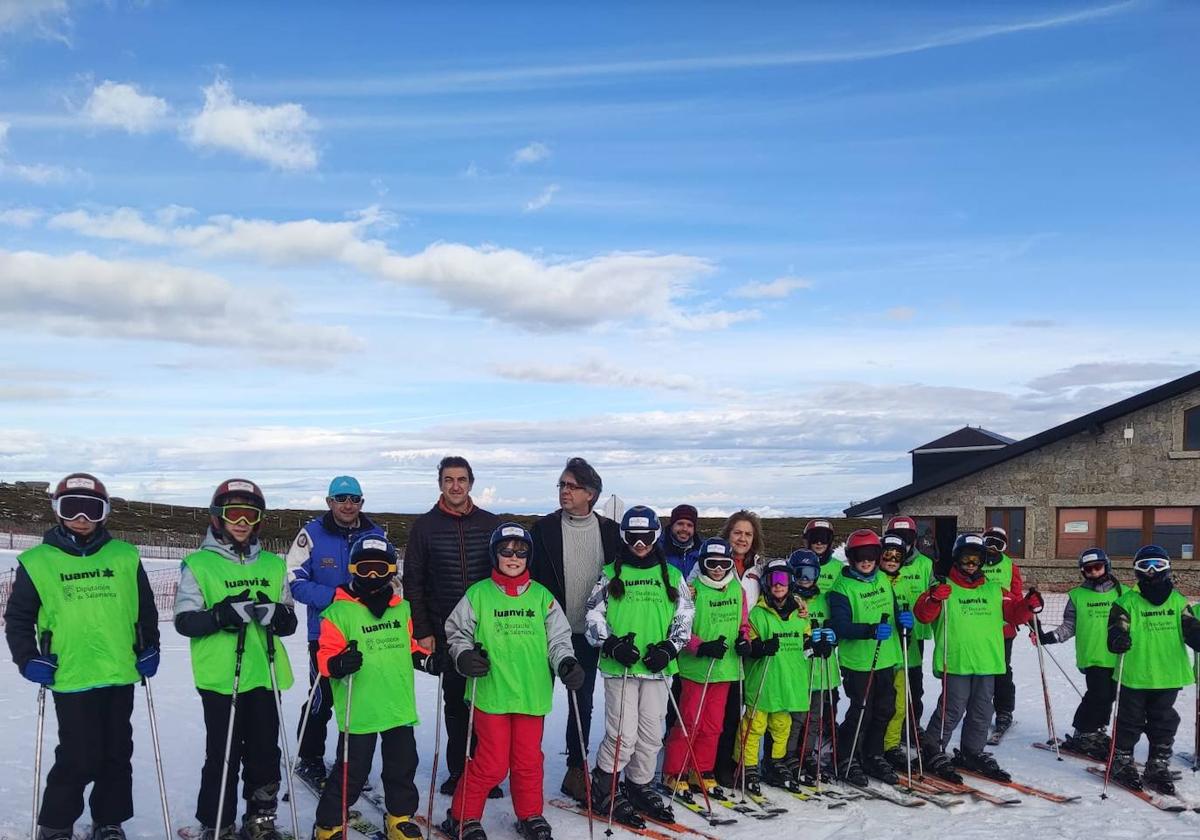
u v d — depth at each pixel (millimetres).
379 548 5152
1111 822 6176
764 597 6789
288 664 5238
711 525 46219
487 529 6066
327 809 5078
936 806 6449
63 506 4816
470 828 5328
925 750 7191
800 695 6668
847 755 7047
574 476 6207
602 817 5914
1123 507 21766
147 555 37688
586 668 6293
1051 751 8000
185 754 7367
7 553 34750
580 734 5520
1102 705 7777
